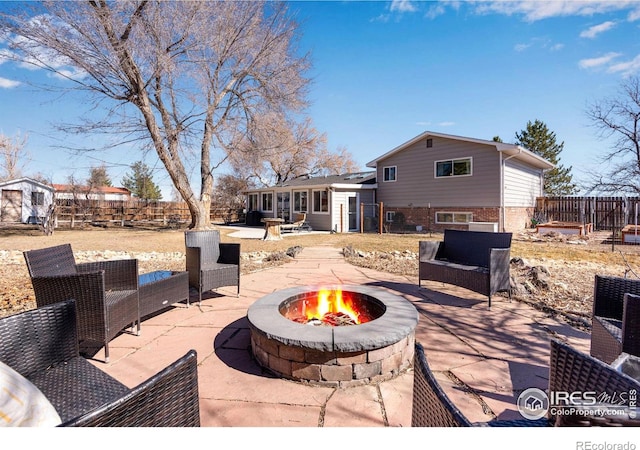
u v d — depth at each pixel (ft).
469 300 14.57
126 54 31.78
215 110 42.57
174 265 23.52
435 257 17.15
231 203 96.12
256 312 9.75
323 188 57.72
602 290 8.48
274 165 101.81
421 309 13.32
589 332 10.83
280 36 43.55
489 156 45.88
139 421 3.47
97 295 8.82
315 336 8.00
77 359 6.37
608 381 3.82
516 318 12.21
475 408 6.81
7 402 3.58
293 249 28.55
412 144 54.85
